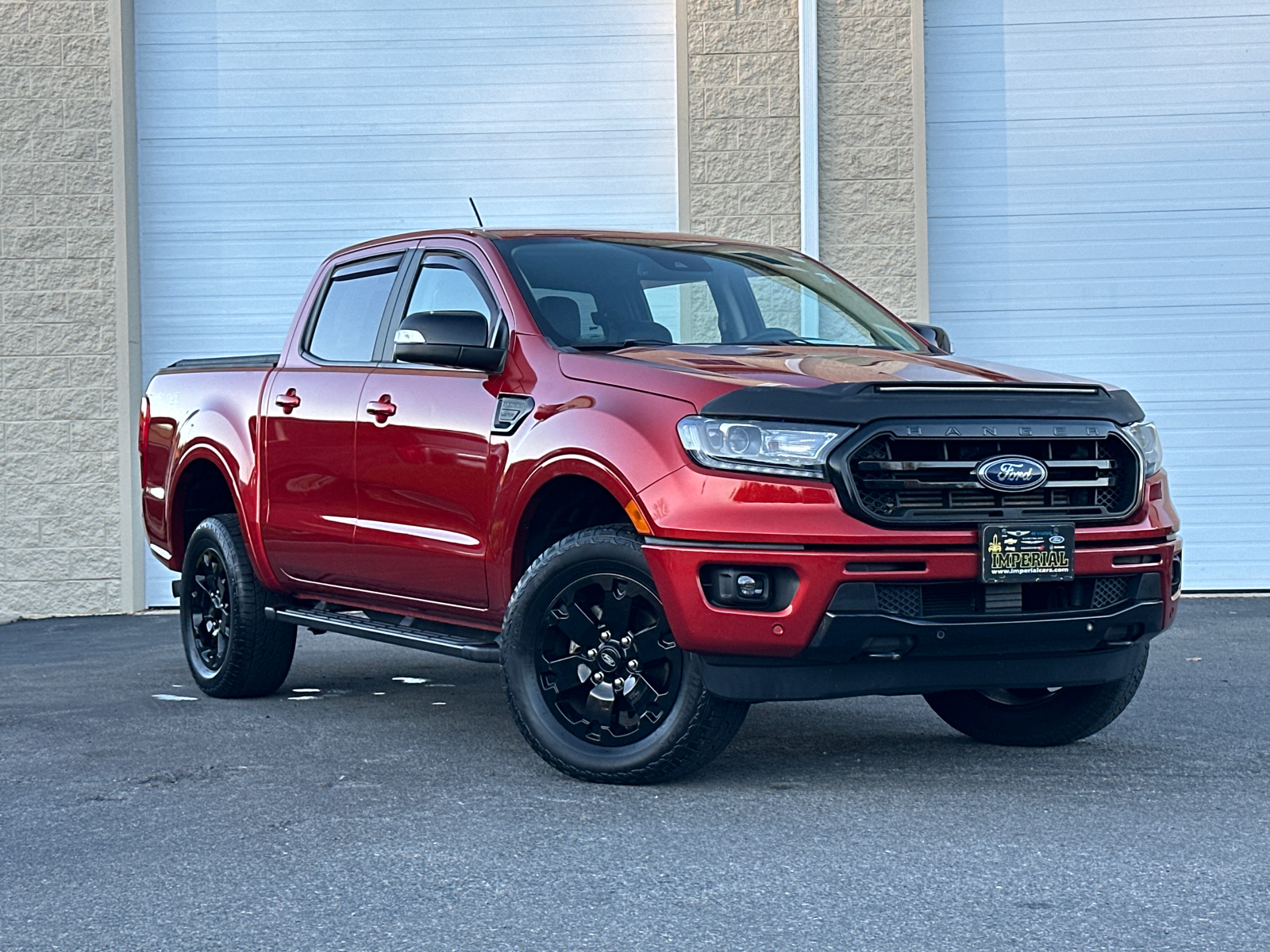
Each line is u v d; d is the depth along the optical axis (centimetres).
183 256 1106
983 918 317
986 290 1093
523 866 363
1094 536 434
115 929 321
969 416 425
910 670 425
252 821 415
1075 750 505
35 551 1084
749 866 360
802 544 410
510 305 515
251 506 618
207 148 1105
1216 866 355
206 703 639
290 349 632
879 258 1077
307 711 612
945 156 1092
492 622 514
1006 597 425
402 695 658
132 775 480
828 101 1076
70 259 1084
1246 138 1081
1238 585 1078
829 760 491
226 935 315
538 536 492
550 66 1103
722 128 1082
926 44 1090
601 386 461
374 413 549
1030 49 1087
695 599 420
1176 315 1084
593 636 457
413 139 1107
